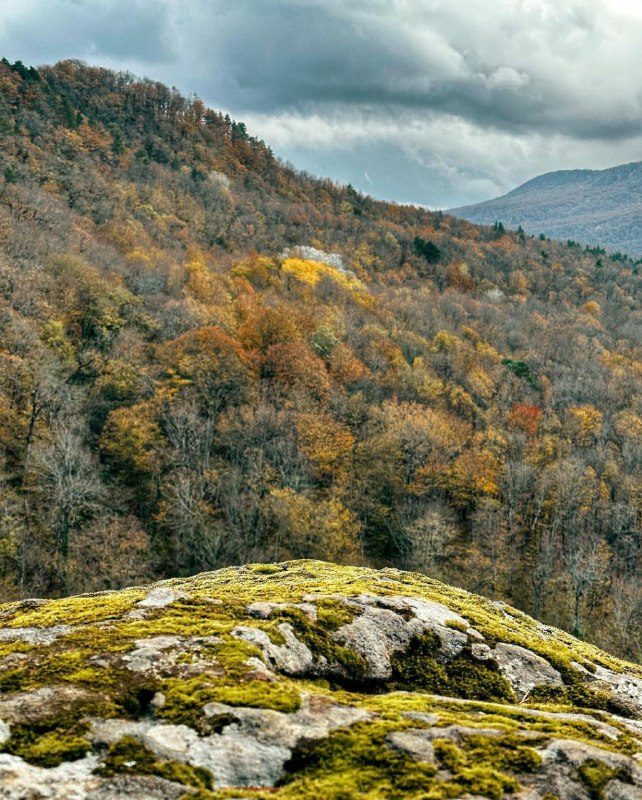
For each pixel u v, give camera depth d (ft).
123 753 21.08
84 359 188.75
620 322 460.55
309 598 42.96
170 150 547.08
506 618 55.93
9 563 128.77
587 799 21.07
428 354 293.64
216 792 19.42
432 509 185.16
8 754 20.53
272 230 484.33
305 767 21.85
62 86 563.07
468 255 574.56
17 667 27.35
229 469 177.17
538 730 26.58
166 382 192.95
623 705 37.24
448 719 26.23
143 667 27.91
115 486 162.50
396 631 40.57
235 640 32.30
